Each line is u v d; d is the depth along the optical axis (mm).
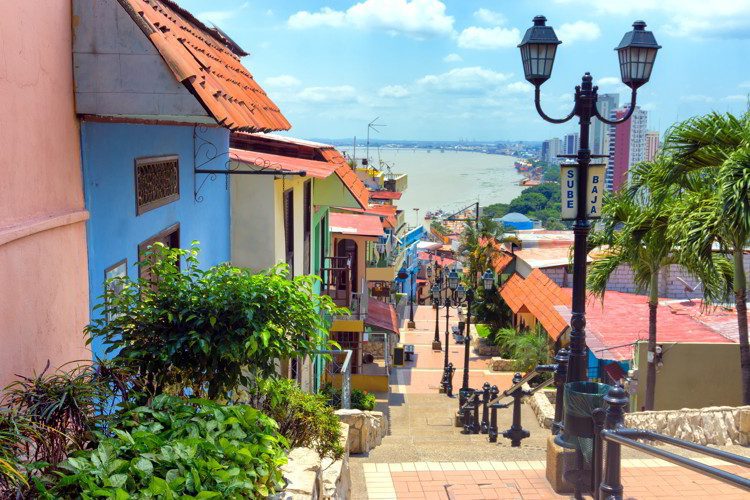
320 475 5309
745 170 9891
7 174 3932
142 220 6582
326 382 19156
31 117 4258
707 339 16672
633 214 13453
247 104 6594
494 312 32938
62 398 3582
